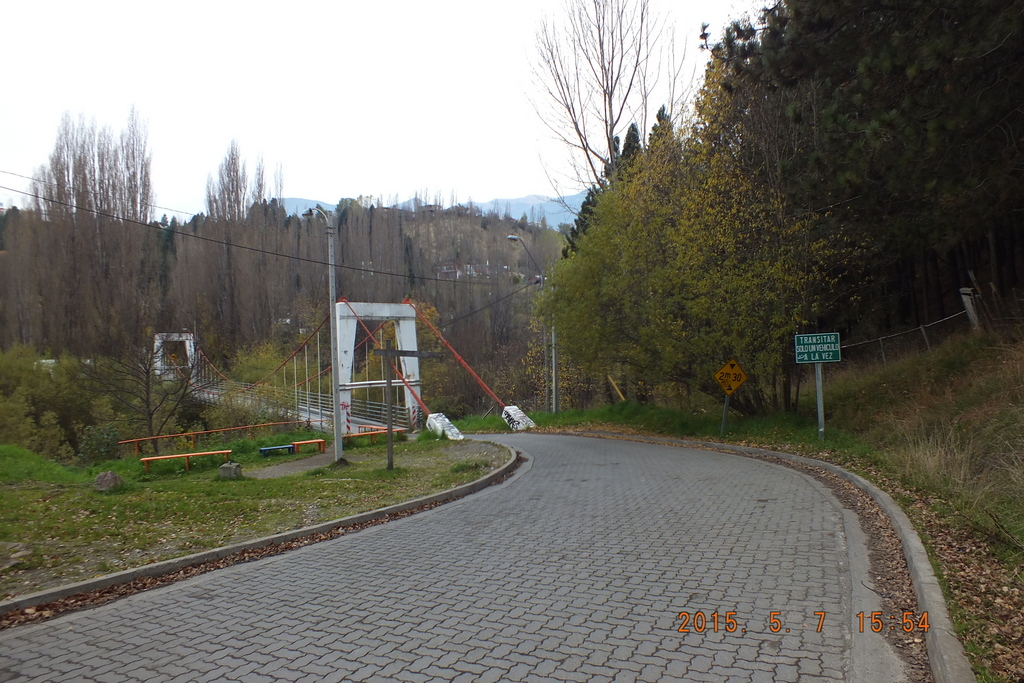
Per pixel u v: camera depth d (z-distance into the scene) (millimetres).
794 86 14805
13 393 34906
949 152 11125
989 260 20719
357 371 54469
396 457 20297
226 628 5480
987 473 8742
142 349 34500
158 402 34125
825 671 4234
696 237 18453
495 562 7172
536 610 5559
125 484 12477
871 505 9211
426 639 5016
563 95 28406
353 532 9312
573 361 24734
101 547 8102
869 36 12195
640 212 21062
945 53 10273
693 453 16688
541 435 25641
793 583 5980
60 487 12789
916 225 15734
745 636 4832
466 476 13688
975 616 4711
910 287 23438
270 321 57000
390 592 6277
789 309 18219
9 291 47375
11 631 5641
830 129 12922
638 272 20859
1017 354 13211
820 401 15805
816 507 9258
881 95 11992
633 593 5883
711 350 19156
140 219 46188
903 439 13055
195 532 8945
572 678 4234
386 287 60219
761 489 10883
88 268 41688
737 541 7555
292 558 7906
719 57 17984
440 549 7934
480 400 49312
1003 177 10961
